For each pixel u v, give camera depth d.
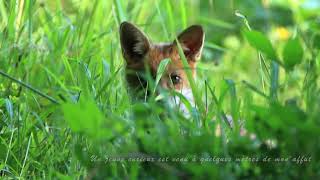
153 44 13.44
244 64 16.42
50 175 9.39
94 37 13.34
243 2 18.25
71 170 9.27
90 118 7.76
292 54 8.35
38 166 10.12
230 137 8.91
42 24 13.92
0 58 12.33
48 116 10.95
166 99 9.17
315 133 7.65
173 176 8.09
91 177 8.61
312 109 8.16
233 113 8.93
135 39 13.20
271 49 8.46
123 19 13.70
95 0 14.20
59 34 13.21
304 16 14.09
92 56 12.70
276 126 7.83
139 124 8.45
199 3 19.48
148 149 8.45
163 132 8.36
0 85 11.87
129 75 13.07
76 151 8.56
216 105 9.32
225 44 17.34
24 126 10.54
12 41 12.59
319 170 7.82
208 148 8.18
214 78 14.98
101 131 7.91
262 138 8.14
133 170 8.14
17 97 11.49
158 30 15.88
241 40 17.67
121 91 11.91
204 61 16.14
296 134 7.82
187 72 10.25
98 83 11.12
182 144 8.30
